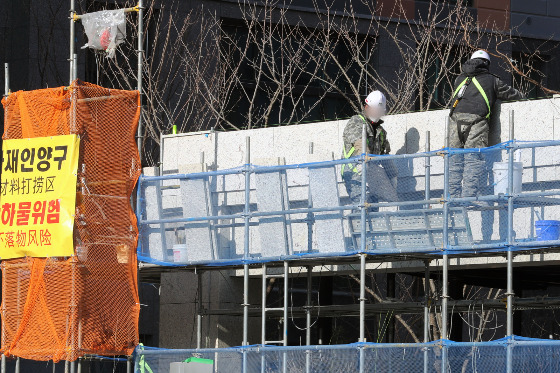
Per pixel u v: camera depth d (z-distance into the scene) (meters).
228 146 41.50
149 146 59.66
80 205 35.00
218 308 42.44
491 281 47.31
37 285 35.06
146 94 57.62
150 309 58.22
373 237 35.19
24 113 36.16
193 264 38.28
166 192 41.41
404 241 34.69
